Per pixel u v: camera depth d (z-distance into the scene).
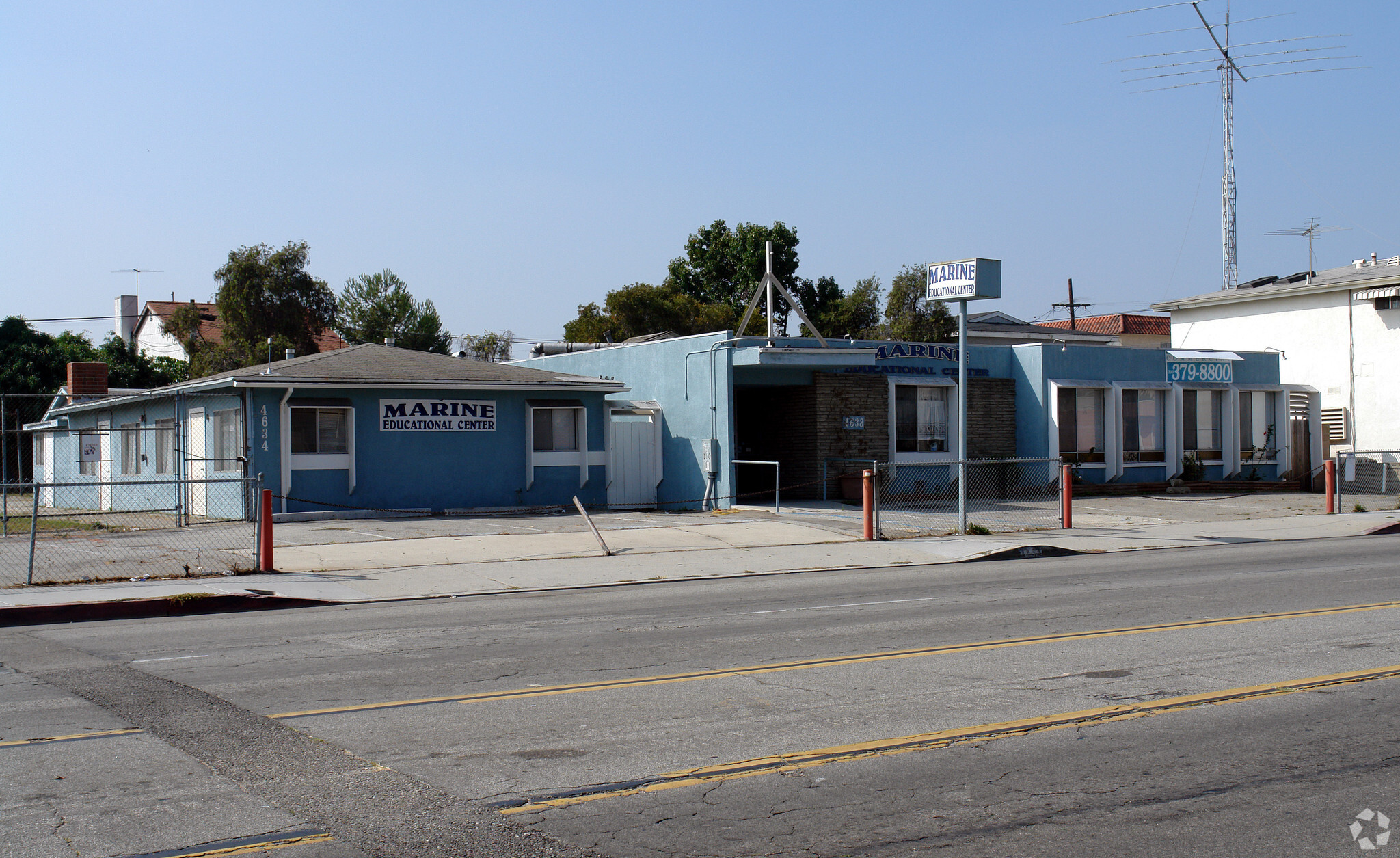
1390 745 6.68
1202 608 12.02
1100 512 26.45
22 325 51.69
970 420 30.81
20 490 45.62
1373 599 12.62
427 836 5.22
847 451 28.86
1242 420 34.78
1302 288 39.25
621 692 8.18
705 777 6.11
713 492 27.56
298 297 56.28
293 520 23.34
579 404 27.27
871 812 5.54
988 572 16.53
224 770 6.25
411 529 21.36
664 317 63.91
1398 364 36.94
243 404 23.50
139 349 72.75
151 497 29.17
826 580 15.79
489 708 7.69
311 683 8.59
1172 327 44.22
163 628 11.88
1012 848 5.08
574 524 22.48
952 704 7.72
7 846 5.09
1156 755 6.50
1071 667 8.95
